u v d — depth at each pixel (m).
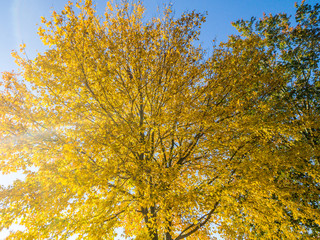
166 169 4.52
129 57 5.70
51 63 4.91
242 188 4.72
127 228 6.36
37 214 4.64
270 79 6.51
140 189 4.36
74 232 4.25
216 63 6.36
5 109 4.74
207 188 4.86
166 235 5.61
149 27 5.76
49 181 4.74
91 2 5.05
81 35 5.09
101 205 4.50
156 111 6.28
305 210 5.04
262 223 5.18
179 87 6.05
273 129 5.78
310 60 9.49
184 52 6.02
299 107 8.45
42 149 5.17
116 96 5.38
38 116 4.82
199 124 5.69
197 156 6.48
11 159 4.87
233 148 5.49
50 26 4.68
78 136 4.50
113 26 5.70
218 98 6.38
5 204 4.24
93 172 4.59
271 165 5.27
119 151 4.63
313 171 5.70
